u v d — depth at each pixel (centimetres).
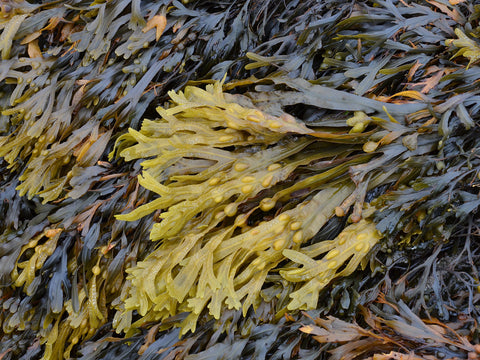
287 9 107
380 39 101
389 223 97
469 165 96
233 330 100
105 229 105
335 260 97
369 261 98
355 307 98
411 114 98
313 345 99
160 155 99
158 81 107
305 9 105
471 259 97
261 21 107
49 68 107
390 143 97
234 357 98
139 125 106
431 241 98
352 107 99
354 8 103
